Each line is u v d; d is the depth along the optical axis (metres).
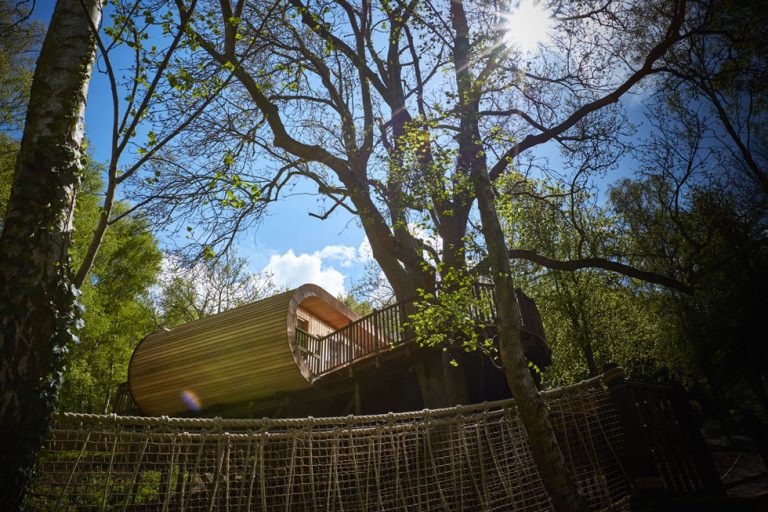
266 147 10.63
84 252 18.94
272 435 4.93
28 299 3.87
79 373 18.33
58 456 3.90
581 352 21.05
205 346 13.97
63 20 5.05
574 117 11.11
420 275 11.58
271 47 12.23
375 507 5.78
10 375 3.60
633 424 4.87
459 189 8.68
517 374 5.21
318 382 12.99
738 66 10.48
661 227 15.47
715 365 18.14
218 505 4.45
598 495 5.39
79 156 4.63
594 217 17.09
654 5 11.30
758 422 6.27
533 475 5.78
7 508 3.33
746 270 15.15
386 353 11.95
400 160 9.67
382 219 10.95
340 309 16.09
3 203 14.57
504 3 10.52
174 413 14.98
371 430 5.50
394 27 12.87
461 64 9.31
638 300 20.83
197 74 8.39
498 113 11.35
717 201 14.58
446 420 5.85
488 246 6.30
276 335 12.90
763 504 3.91
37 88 4.72
